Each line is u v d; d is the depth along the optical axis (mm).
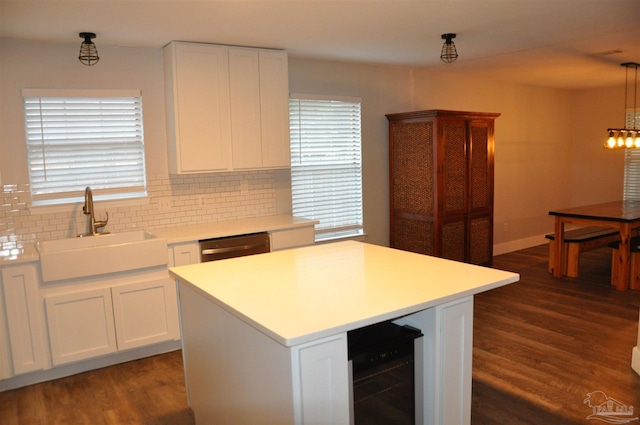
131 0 2906
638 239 5754
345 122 5461
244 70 4328
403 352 2201
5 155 3697
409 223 5660
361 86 5512
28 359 3314
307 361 1785
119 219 4145
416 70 5961
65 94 3863
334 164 5418
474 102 6637
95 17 3232
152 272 3693
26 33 3572
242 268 2762
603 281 5574
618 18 3646
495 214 7086
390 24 3670
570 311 4594
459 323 2283
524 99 7336
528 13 3469
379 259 2906
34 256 3281
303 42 4230
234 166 4359
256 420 2080
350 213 5617
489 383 3211
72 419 2965
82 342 3469
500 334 4055
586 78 6707
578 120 8141
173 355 3873
